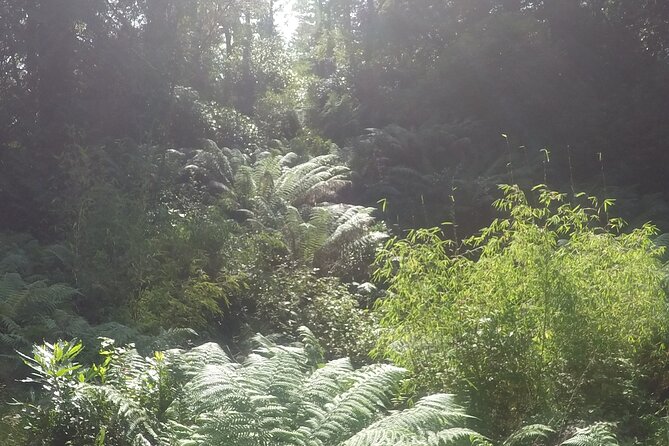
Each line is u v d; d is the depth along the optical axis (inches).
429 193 677.9
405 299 268.7
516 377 247.3
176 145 704.4
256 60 1117.1
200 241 452.8
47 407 223.0
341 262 498.6
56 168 601.6
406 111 886.4
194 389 196.9
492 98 845.8
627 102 797.2
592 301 257.1
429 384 252.7
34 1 619.2
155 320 384.2
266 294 425.1
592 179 743.7
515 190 284.2
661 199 691.4
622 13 872.3
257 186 596.4
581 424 238.5
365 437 189.5
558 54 859.4
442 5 979.9
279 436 189.5
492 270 266.2
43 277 420.2
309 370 259.3
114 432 204.8
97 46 641.0
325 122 944.3
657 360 282.5
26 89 633.0
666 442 236.7
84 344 326.0
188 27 743.7
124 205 451.5
